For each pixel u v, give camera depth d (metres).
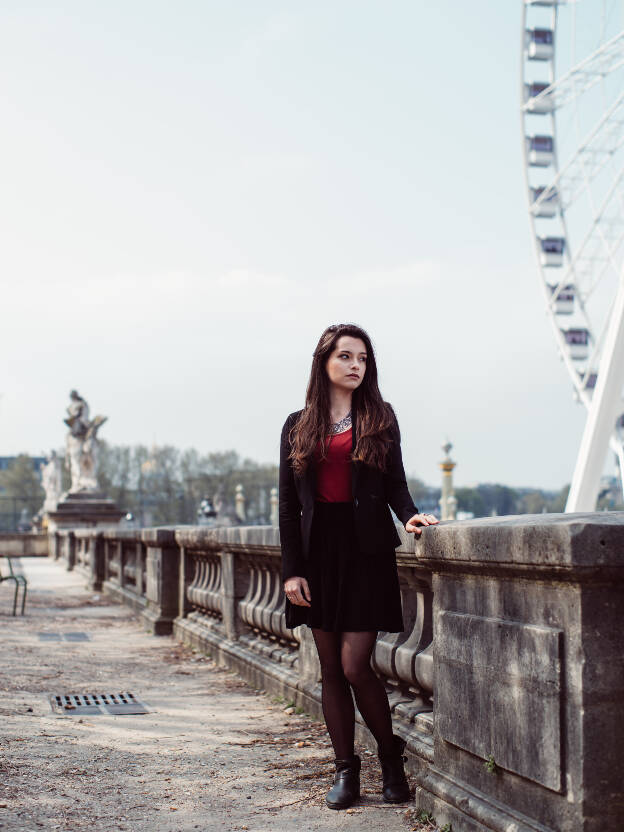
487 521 3.48
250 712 6.29
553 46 34.62
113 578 18.27
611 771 2.91
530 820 3.17
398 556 4.68
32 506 82.44
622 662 2.95
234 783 4.46
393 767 4.18
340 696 4.19
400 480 4.07
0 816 3.87
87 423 45.59
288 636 6.91
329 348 4.04
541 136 35.12
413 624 5.01
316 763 4.80
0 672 8.02
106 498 45.53
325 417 4.04
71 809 4.02
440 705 3.84
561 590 3.01
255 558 7.71
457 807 3.56
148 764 4.84
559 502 119.00
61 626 12.38
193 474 138.75
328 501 4.05
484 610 3.50
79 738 5.46
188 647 9.89
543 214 34.94
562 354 34.53
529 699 3.15
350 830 3.74
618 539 2.86
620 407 28.34
